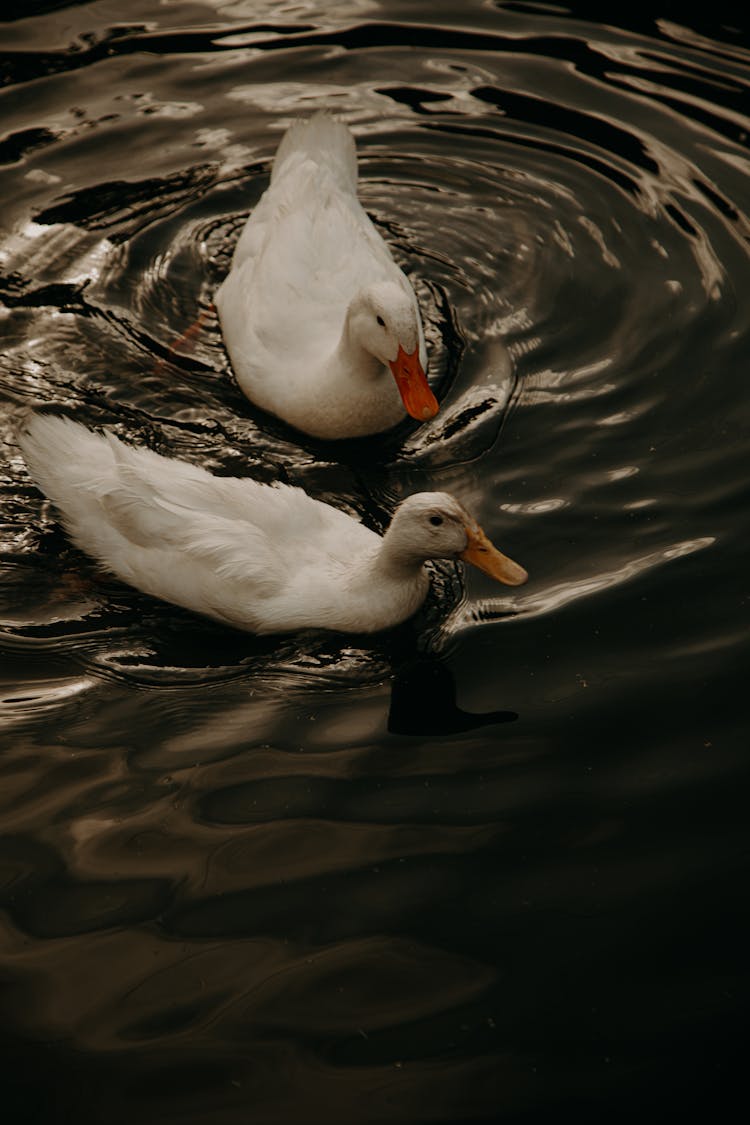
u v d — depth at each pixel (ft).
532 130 11.00
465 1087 7.64
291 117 11.04
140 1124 7.60
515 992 7.81
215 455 9.49
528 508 9.18
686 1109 7.59
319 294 9.71
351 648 8.77
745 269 10.19
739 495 9.16
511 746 8.38
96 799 8.29
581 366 9.79
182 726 8.50
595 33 11.57
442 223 10.57
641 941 7.89
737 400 9.58
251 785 8.30
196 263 10.30
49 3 11.63
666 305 10.04
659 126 11.00
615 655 8.63
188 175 10.71
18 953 7.93
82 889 8.06
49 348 9.86
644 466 9.32
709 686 8.50
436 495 8.71
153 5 11.68
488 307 10.11
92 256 10.28
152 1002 7.82
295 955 7.90
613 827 8.14
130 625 8.86
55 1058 7.72
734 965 7.84
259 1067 7.69
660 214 10.52
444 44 11.50
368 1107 7.61
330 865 8.09
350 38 11.51
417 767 8.34
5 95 11.02
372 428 9.58
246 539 8.81
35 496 9.30
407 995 7.81
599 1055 7.69
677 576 8.87
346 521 9.03
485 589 8.92
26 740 8.46
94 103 11.03
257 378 9.65
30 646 8.77
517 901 7.99
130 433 9.54
